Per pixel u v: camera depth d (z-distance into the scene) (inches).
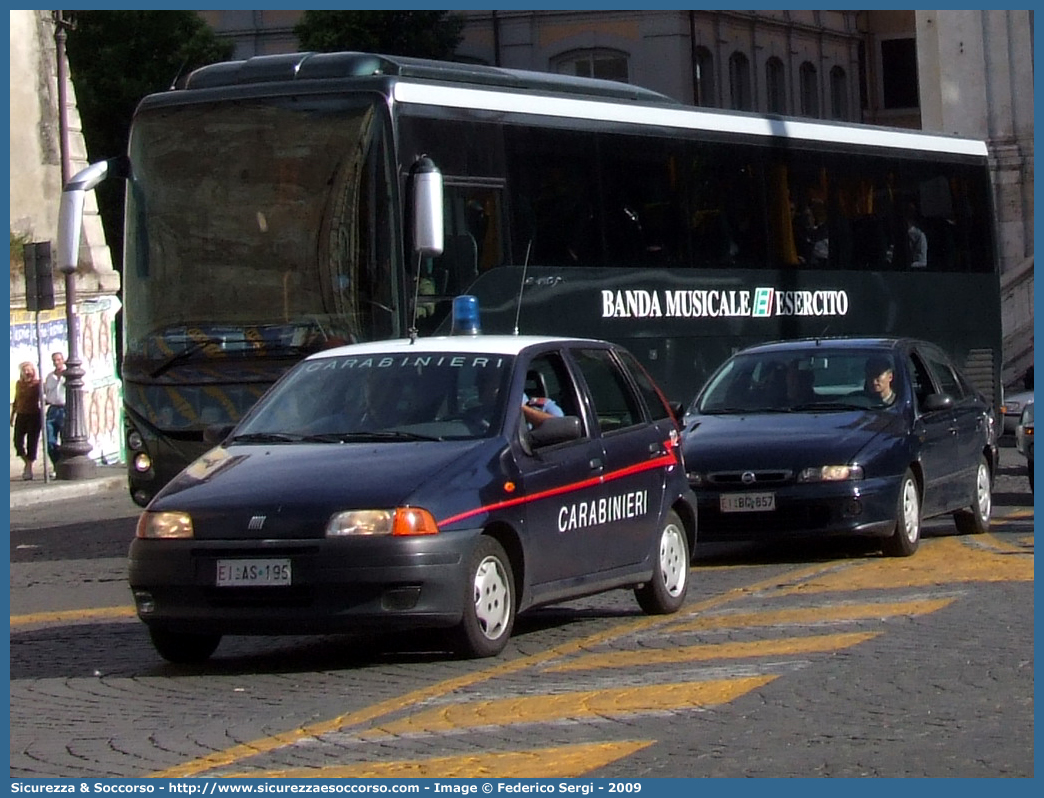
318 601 784.3
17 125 2829.7
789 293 1712.6
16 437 2628.0
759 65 4589.1
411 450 839.7
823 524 1159.6
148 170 1328.7
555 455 880.3
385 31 4170.8
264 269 1295.5
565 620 968.9
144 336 1321.4
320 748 651.5
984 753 607.5
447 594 795.4
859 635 865.5
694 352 1595.7
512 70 1464.1
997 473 1973.4
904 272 1888.5
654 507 959.6
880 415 1232.8
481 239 1370.6
